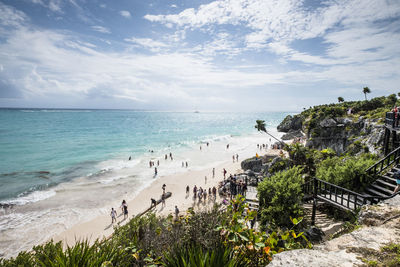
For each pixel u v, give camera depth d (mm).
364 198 8469
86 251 3197
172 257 2863
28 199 26953
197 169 42719
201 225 3326
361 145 23578
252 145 72375
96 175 37188
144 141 75938
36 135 85812
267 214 12750
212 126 151000
